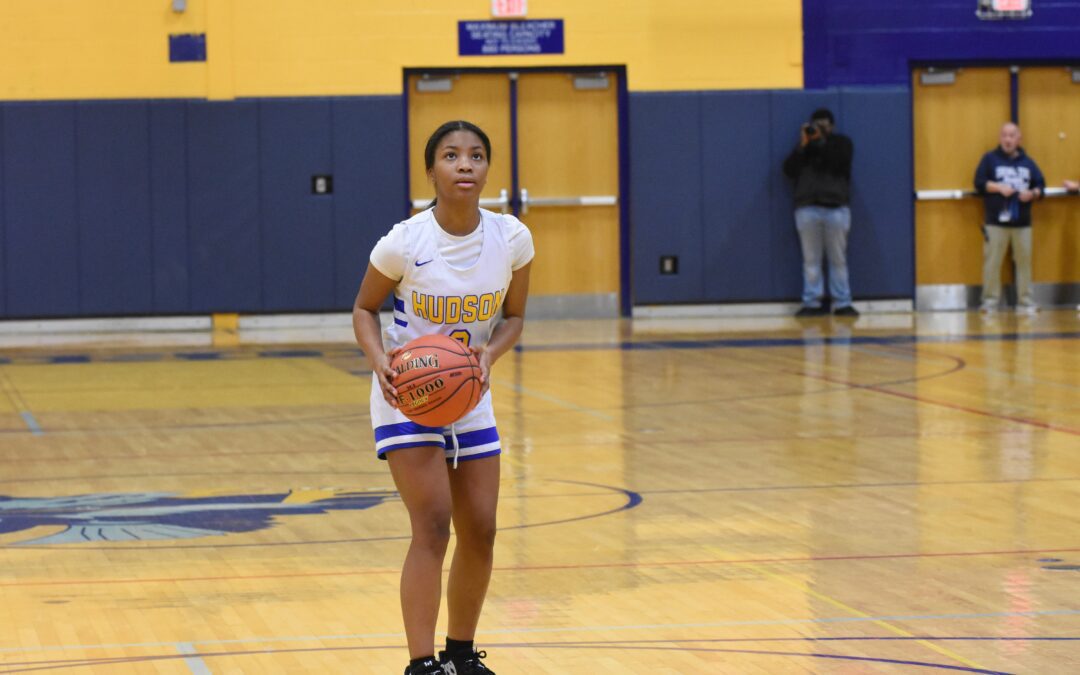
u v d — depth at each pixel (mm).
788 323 19688
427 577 4668
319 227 20594
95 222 20359
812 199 20594
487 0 20594
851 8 21000
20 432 11055
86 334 20047
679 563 6590
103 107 20234
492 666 5020
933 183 21531
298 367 15383
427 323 4863
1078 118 21609
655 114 20859
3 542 7203
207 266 20531
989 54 21219
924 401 12062
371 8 20469
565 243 21172
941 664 4922
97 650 5234
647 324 20000
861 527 7332
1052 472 8836
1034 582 6113
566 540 7121
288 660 5098
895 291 21328
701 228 21047
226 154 20438
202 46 20312
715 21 20859
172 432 11000
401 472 4723
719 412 11672
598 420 11328
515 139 20922
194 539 7238
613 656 5109
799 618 5582
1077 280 21750
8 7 20062
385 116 20547
